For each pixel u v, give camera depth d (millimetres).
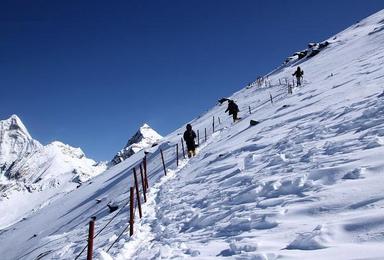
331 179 6652
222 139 21859
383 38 35875
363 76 17172
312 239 4750
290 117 15617
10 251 31656
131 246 9242
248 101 44406
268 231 5840
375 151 7020
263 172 9344
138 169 30922
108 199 24484
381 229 4367
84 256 11477
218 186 10656
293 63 70000
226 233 6754
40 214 43781
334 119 11359
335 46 57500
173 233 8672
